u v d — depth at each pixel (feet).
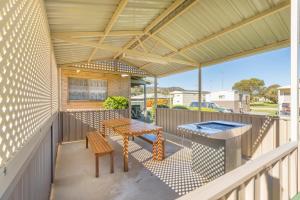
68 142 20.25
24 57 3.93
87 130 21.83
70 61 20.36
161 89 89.20
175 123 23.39
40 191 6.34
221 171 10.03
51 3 8.24
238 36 13.53
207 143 10.95
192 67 21.54
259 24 11.69
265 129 13.92
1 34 2.48
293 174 6.02
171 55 19.56
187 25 13.52
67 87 23.53
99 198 8.91
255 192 4.14
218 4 10.60
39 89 6.30
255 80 86.22
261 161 4.39
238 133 10.78
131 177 11.21
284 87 25.67
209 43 15.55
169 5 10.84
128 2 9.96
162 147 14.39
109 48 14.33
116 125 15.44
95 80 25.82
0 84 2.45
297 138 6.26
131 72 26.53
